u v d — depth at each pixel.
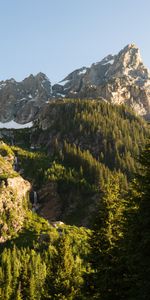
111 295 33.62
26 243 141.62
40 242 140.88
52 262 59.50
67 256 59.25
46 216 185.50
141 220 28.92
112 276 33.72
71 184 192.38
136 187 32.53
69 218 179.88
